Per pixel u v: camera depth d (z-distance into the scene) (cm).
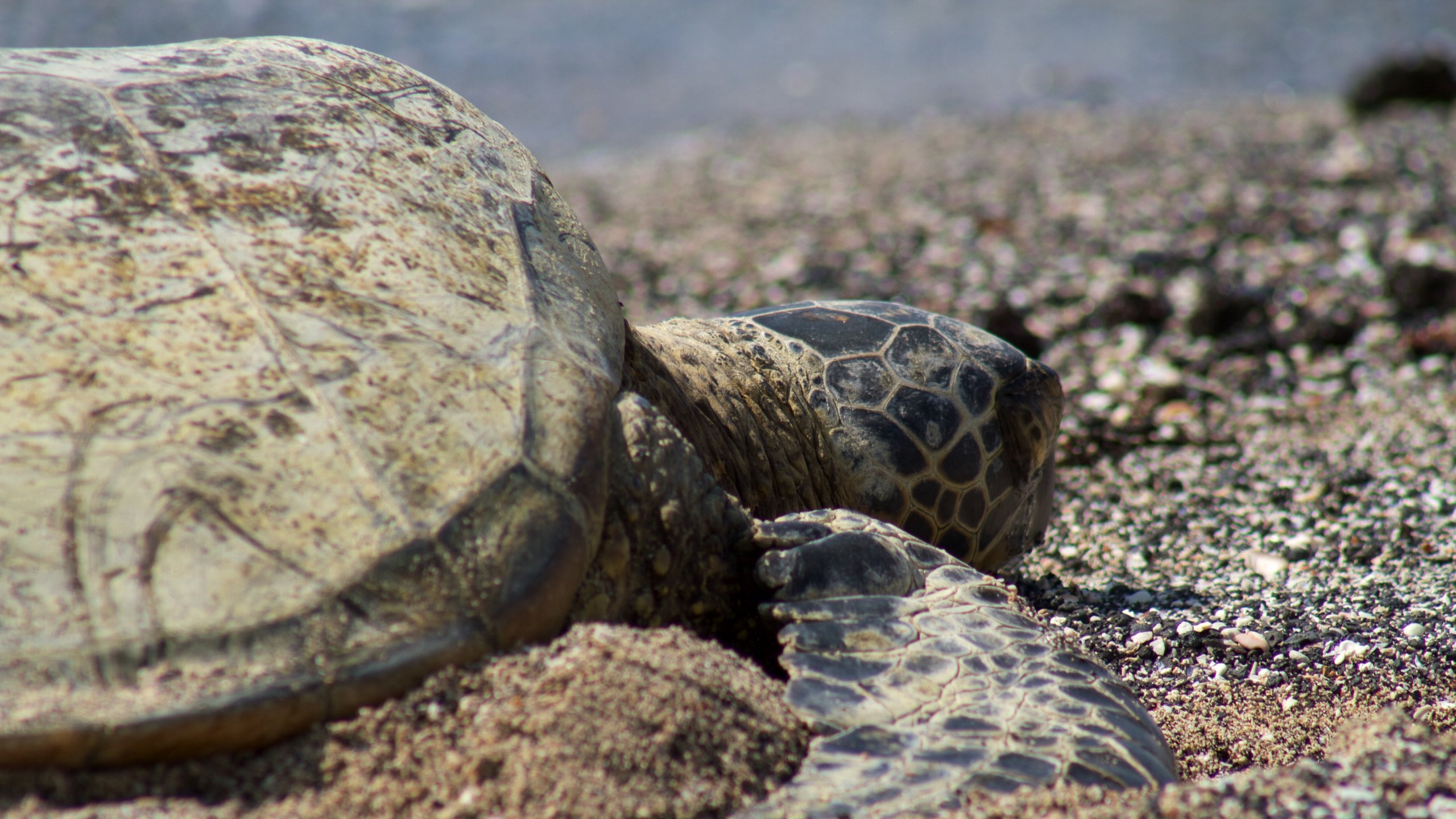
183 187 767
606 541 775
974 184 3444
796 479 1123
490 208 887
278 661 633
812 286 2569
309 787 632
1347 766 662
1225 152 3603
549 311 838
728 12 7700
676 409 977
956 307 2302
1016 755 684
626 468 800
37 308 693
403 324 760
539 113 5166
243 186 785
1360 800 623
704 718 674
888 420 1164
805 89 5788
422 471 704
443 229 836
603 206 3462
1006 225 2923
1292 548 1293
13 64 805
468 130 952
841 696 735
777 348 1202
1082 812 621
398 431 712
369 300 762
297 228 778
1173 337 2155
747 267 2747
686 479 839
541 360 791
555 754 630
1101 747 698
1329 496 1439
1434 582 1177
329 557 663
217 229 755
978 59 6556
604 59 6203
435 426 723
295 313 736
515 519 714
